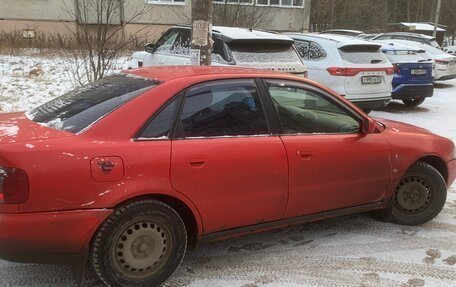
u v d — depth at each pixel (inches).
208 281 142.3
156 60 354.3
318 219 165.2
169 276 137.2
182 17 1053.2
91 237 123.4
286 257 159.6
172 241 135.7
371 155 170.1
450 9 2354.8
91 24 615.8
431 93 477.7
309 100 162.9
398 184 183.5
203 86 143.5
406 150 179.0
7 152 116.6
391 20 2546.8
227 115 145.4
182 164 132.6
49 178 117.1
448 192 230.2
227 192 141.7
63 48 622.8
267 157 147.3
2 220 116.0
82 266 125.3
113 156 123.9
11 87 456.1
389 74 388.2
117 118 129.5
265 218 151.9
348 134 167.6
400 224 189.2
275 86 157.2
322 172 159.3
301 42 387.9
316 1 1673.2
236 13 910.4
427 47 683.4
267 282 143.1
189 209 136.8
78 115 135.9
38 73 538.9
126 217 126.8
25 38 806.5
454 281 147.6
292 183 153.3
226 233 146.5
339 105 168.4
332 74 362.9
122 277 129.6
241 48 295.3
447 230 186.5
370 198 175.3
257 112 151.0
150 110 132.9
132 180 125.6
